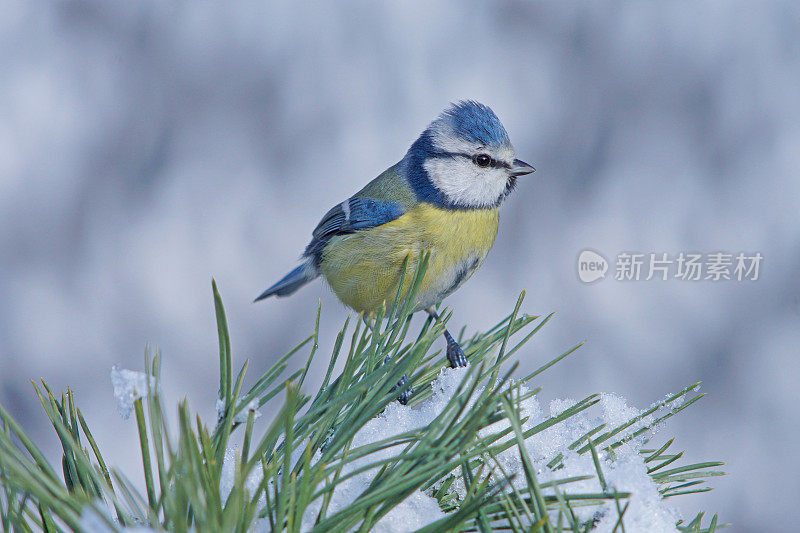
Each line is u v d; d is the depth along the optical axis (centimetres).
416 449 187
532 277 1102
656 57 1196
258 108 1213
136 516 179
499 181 523
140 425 167
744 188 1132
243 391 1048
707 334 1059
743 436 1012
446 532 180
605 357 1048
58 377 1072
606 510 197
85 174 1173
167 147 1197
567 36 1217
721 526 202
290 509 165
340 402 210
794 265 1088
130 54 1227
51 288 1113
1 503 166
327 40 1230
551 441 230
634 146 1162
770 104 1159
